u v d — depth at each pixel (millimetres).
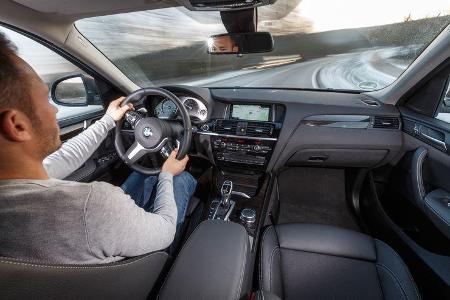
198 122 2209
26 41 1709
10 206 517
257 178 2250
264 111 2146
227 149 2199
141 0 1491
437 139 1612
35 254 526
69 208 557
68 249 557
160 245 828
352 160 2174
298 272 1303
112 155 2164
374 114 1987
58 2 1474
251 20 1596
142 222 738
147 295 854
